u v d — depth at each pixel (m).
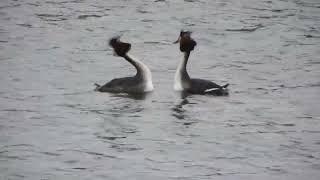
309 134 22.42
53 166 20.00
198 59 30.86
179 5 39.22
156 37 34.12
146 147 21.34
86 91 26.41
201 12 38.06
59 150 21.05
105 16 37.16
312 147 21.41
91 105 24.86
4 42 32.75
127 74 28.84
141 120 23.47
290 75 28.67
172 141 21.80
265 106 24.92
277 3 39.72
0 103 24.89
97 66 29.73
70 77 28.16
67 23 35.91
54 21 36.19
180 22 36.34
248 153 20.97
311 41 33.53
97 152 20.94
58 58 30.67
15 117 23.58
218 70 29.36
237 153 20.97
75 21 36.22
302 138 22.09
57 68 29.28
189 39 26.42
